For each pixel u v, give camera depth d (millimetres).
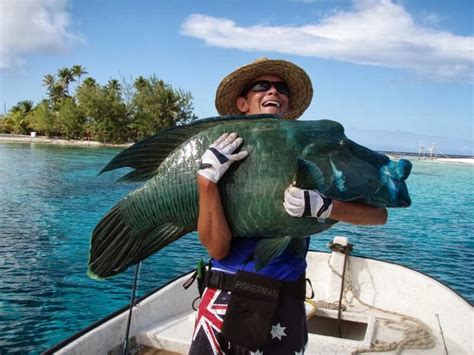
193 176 2178
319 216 1960
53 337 6145
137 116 53375
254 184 2094
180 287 4570
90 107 52125
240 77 2580
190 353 2283
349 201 2025
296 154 2080
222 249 2158
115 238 2342
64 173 23641
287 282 2205
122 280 8492
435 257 11492
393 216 17344
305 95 2768
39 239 11000
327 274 5621
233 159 2072
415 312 4867
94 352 3396
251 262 2203
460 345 4113
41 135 67000
